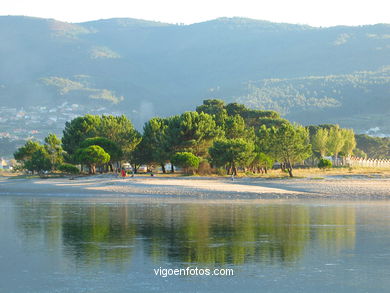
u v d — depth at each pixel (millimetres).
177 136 107812
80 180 96562
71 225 42094
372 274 26594
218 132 110562
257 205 57594
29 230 39562
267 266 28188
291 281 25391
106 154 105500
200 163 107000
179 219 45531
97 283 25078
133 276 26219
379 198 65375
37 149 141750
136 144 116812
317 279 25734
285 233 38125
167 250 32062
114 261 29250
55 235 37312
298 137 101125
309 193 70250
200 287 24438
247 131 122688
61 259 29766
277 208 54281
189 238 36125
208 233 38094
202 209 53375
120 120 125500
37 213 50438
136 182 83625
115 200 64312
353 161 151875
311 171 123562
